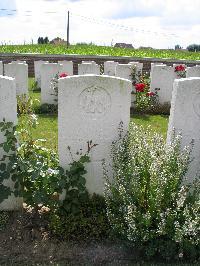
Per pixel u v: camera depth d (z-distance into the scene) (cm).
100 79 203
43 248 184
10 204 214
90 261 178
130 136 209
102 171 219
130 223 172
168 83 466
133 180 181
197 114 217
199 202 174
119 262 178
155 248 175
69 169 215
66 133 210
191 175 227
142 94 466
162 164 185
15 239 190
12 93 198
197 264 177
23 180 203
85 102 206
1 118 201
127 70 485
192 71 487
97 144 214
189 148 222
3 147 198
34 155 203
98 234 193
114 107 209
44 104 455
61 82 201
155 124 411
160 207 180
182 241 173
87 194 214
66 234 192
